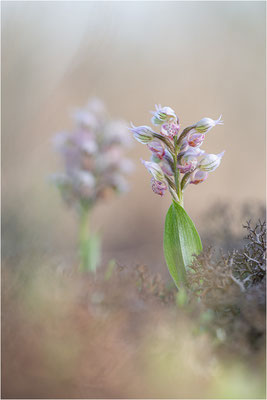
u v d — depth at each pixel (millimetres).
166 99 1168
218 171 1081
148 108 1149
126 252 772
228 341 331
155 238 885
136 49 1174
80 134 547
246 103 1166
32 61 890
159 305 345
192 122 1159
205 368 325
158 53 1188
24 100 875
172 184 373
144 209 1007
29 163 825
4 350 322
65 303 331
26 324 327
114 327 328
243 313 337
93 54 1032
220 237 470
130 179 1024
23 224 571
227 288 347
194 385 323
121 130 558
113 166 549
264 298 338
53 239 597
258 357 326
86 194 523
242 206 489
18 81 865
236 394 320
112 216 973
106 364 322
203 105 1173
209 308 344
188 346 326
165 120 370
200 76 1194
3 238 521
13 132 846
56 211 641
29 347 322
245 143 1136
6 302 334
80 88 1029
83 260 487
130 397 320
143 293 350
